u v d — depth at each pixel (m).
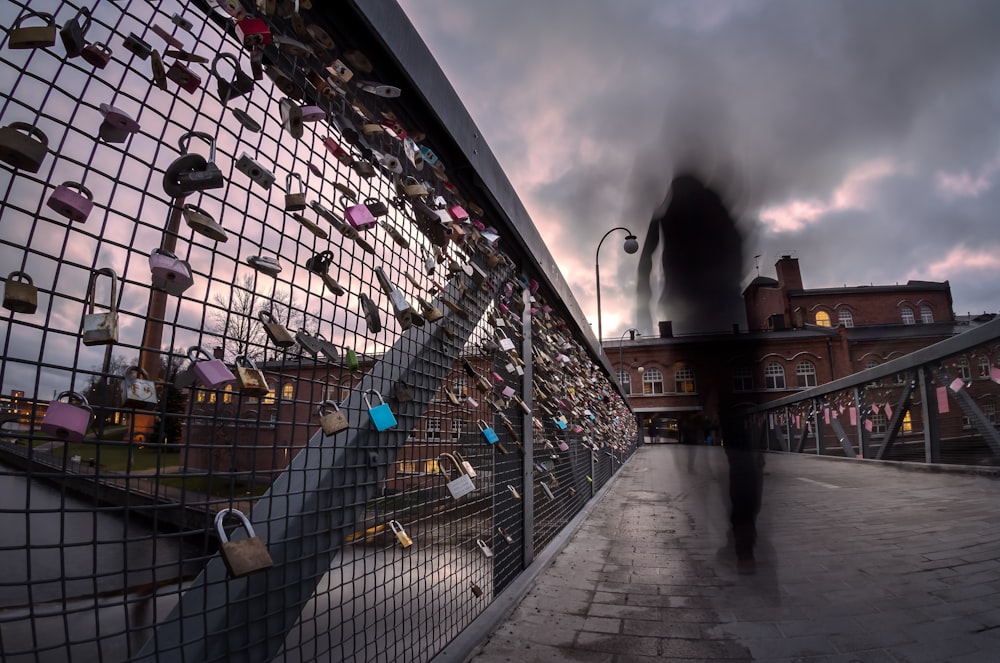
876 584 3.26
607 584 3.43
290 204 1.21
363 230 1.47
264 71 1.24
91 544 0.85
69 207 0.82
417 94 2.00
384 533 1.67
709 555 4.16
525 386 3.65
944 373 9.42
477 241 2.56
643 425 42.88
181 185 0.98
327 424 1.23
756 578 3.46
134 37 0.94
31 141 0.78
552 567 3.87
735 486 3.58
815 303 52.19
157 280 0.94
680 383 41.41
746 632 2.60
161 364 0.95
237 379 1.01
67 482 0.81
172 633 1.00
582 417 6.17
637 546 4.59
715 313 3.63
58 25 0.87
